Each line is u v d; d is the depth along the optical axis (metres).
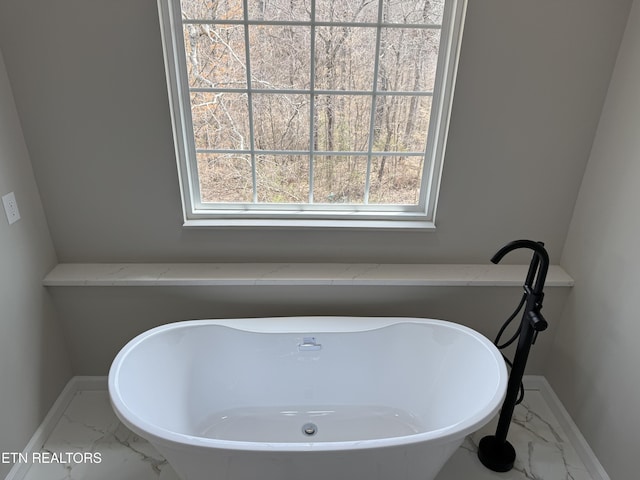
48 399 2.13
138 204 2.08
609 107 1.90
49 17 1.73
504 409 1.94
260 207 2.21
